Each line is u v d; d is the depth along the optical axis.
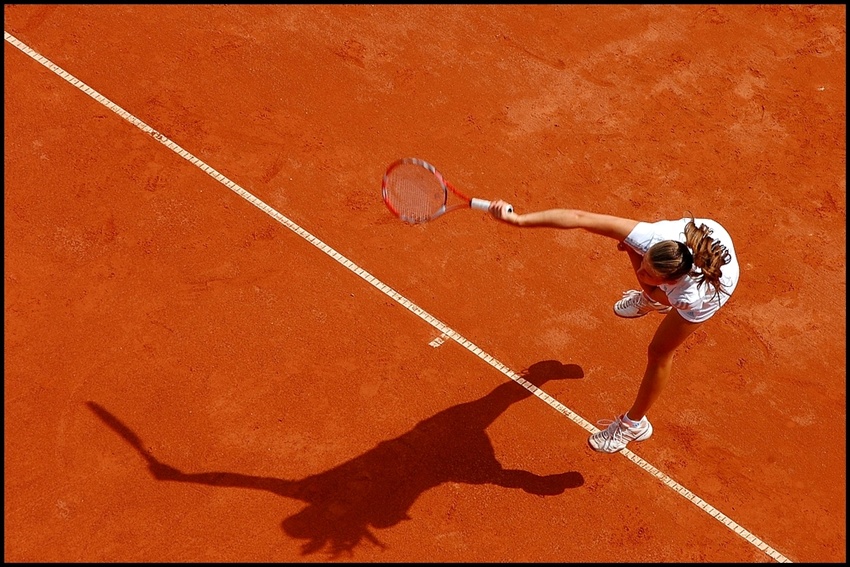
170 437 18.84
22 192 23.02
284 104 25.36
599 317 21.08
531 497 18.28
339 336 20.47
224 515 17.84
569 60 27.02
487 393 19.72
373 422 19.19
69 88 25.55
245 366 19.91
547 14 28.28
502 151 24.48
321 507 18.02
